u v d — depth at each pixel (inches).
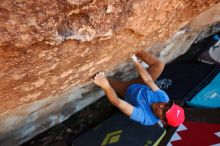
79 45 62.2
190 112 150.2
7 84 60.9
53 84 73.4
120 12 61.7
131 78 153.2
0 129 105.1
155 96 113.1
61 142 137.3
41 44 55.1
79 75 79.9
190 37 166.6
